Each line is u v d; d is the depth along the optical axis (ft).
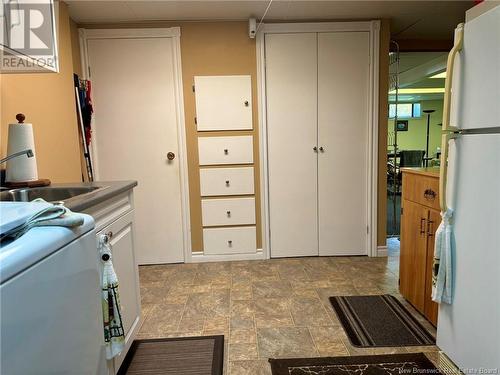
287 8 8.95
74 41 9.32
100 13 8.86
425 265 6.59
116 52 9.70
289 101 10.14
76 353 2.87
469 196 4.63
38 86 6.53
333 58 10.01
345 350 5.83
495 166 4.18
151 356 5.82
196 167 10.25
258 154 10.28
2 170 5.45
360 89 10.16
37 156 6.45
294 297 7.91
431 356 5.59
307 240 10.71
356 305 7.43
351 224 10.68
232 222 10.50
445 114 4.94
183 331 6.58
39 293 2.32
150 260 10.48
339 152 10.39
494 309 4.25
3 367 1.92
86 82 9.25
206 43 9.78
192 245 10.53
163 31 9.64
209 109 10.00
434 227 6.24
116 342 4.33
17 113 5.86
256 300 7.82
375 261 10.30
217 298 7.98
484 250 4.39
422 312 6.76
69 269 2.78
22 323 2.11
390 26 10.54
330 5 8.82
